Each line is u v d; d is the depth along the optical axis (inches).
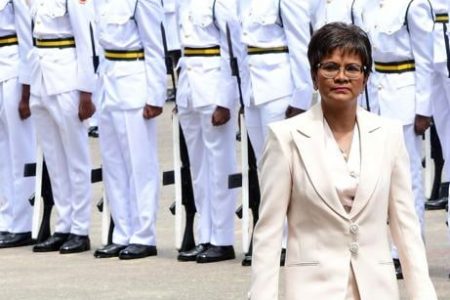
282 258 629.9
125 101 696.4
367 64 372.2
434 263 652.7
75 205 733.3
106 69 701.9
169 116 1243.8
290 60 645.9
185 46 684.7
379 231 370.9
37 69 729.0
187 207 703.1
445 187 819.4
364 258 367.9
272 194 371.9
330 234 368.2
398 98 618.5
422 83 617.0
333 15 634.8
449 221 644.7
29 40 738.2
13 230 765.9
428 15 613.9
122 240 711.7
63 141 730.2
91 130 1151.0
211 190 685.3
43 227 751.7
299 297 367.6
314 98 692.1
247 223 671.8
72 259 711.1
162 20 697.0
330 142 371.2
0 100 756.6
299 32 641.0
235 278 638.5
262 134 657.6
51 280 650.2
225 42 669.9
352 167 369.4
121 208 710.5
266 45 649.0
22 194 764.0
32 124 763.4
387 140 372.2
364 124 372.2
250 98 653.3
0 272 679.7
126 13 692.7
